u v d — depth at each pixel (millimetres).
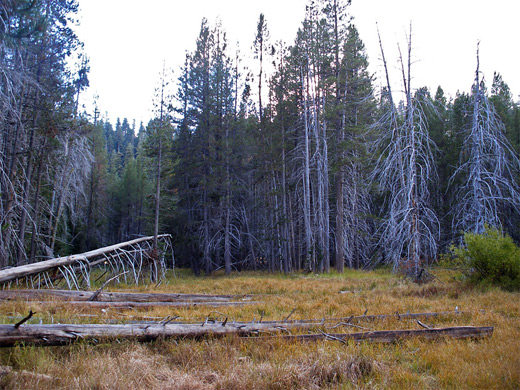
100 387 4645
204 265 35375
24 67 16281
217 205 33031
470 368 5543
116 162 69625
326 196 27109
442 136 29328
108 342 6270
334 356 5914
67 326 6094
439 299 12164
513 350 6234
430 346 6801
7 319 7367
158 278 23109
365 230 29781
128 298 11664
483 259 14125
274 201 32344
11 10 11391
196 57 34844
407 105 19594
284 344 6707
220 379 5137
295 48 29922
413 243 18766
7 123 17031
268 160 31328
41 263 13609
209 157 31438
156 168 27359
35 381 4680
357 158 24203
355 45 26266
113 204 47250
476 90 19609
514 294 12039
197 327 7129
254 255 36156
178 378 5137
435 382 5277
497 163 20172
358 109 26859
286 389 4926
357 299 12234
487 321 8594
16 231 20531
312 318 9172
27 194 19000
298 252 34844
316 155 29344
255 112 34969
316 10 29203
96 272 22938
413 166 19016
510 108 34719
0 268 16969
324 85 27047
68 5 20078
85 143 26047
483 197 19141
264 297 13305
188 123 33594
